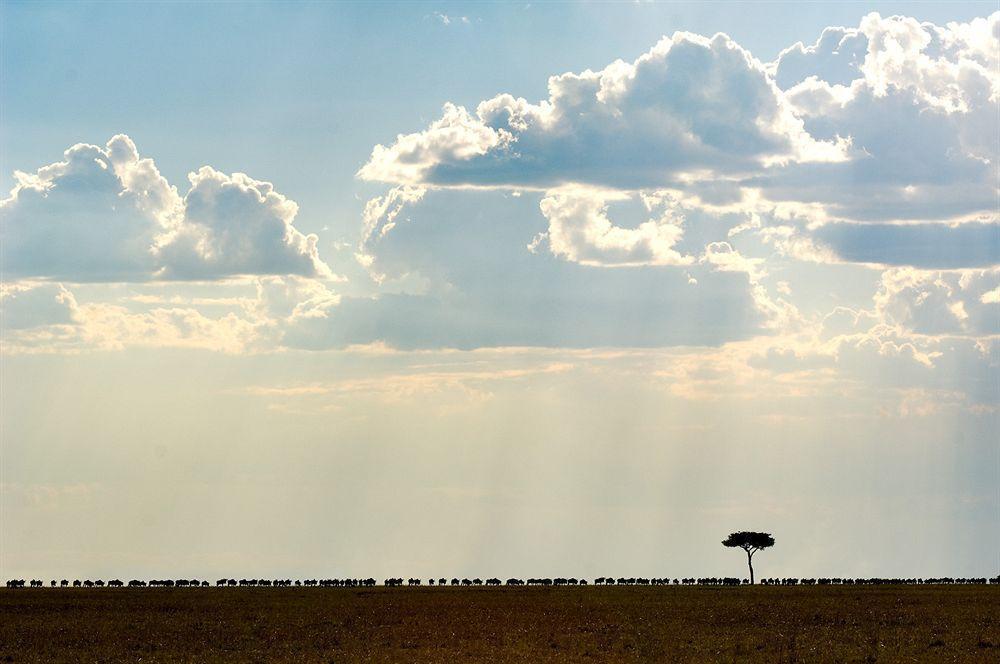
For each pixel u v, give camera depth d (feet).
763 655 401.49
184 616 612.70
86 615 623.77
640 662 387.75
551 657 402.52
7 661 413.59
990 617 549.95
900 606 640.99
